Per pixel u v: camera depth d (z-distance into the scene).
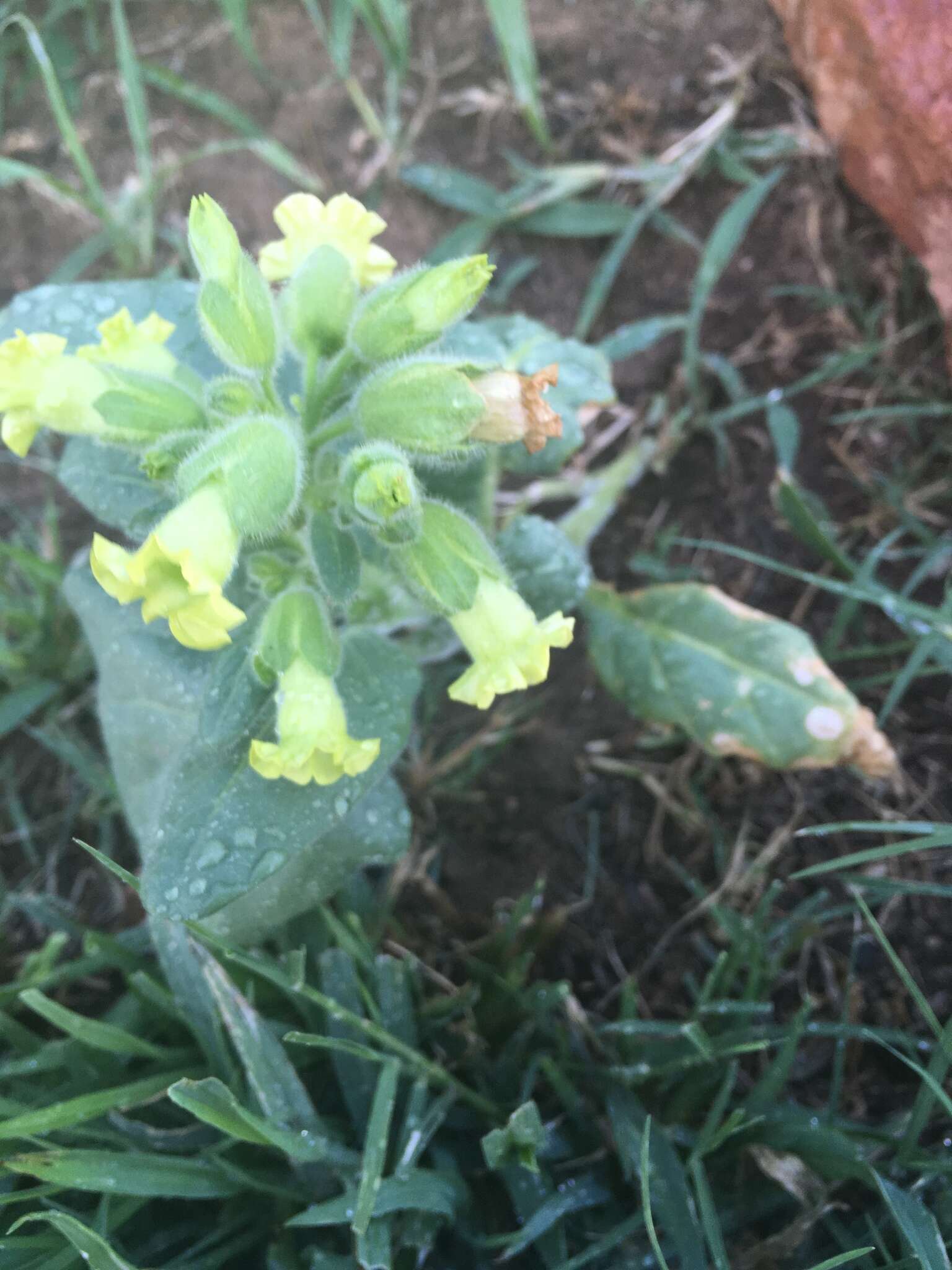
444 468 0.12
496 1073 0.14
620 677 0.16
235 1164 0.12
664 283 0.19
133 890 0.16
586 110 0.19
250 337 0.11
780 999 0.15
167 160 0.20
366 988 0.14
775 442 0.17
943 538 0.16
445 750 0.17
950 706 0.16
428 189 0.19
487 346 0.14
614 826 0.16
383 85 0.20
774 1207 0.13
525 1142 0.12
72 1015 0.12
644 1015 0.15
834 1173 0.12
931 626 0.15
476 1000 0.14
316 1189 0.12
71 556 0.18
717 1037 0.13
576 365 0.16
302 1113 0.12
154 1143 0.13
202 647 0.10
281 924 0.13
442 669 0.17
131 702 0.14
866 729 0.14
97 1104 0.12
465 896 0.16
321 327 0.12
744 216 0.17
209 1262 0.12
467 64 0.20
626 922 0.16
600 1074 0.13
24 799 0.17
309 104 0.20
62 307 0.14
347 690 0.13
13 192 0.20
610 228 0.19
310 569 0.12
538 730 0.17
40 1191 0.11
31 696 0.17
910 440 0.17
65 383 0.11
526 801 0.17
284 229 0.13
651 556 0.17
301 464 0.11
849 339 0.18
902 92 0.15
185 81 0.20
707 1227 0.11
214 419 0.12
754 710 0.15
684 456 0.18
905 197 0.16
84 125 0.20
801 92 0.18
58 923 0.15
